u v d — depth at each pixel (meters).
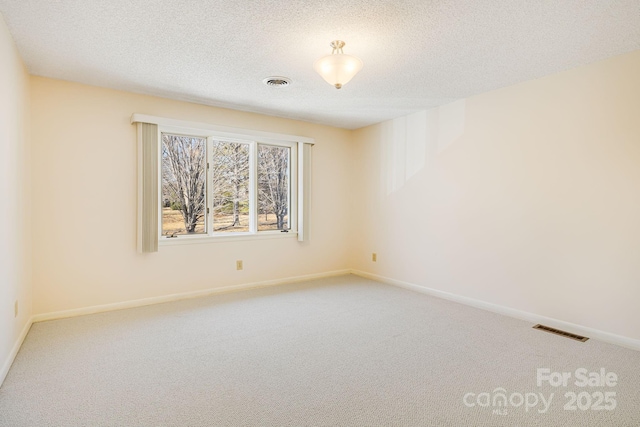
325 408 1.86
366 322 3.19
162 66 2.92
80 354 2.48
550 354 2.54
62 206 3.21
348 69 2.35
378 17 2.15
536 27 2.27
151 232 3.58
